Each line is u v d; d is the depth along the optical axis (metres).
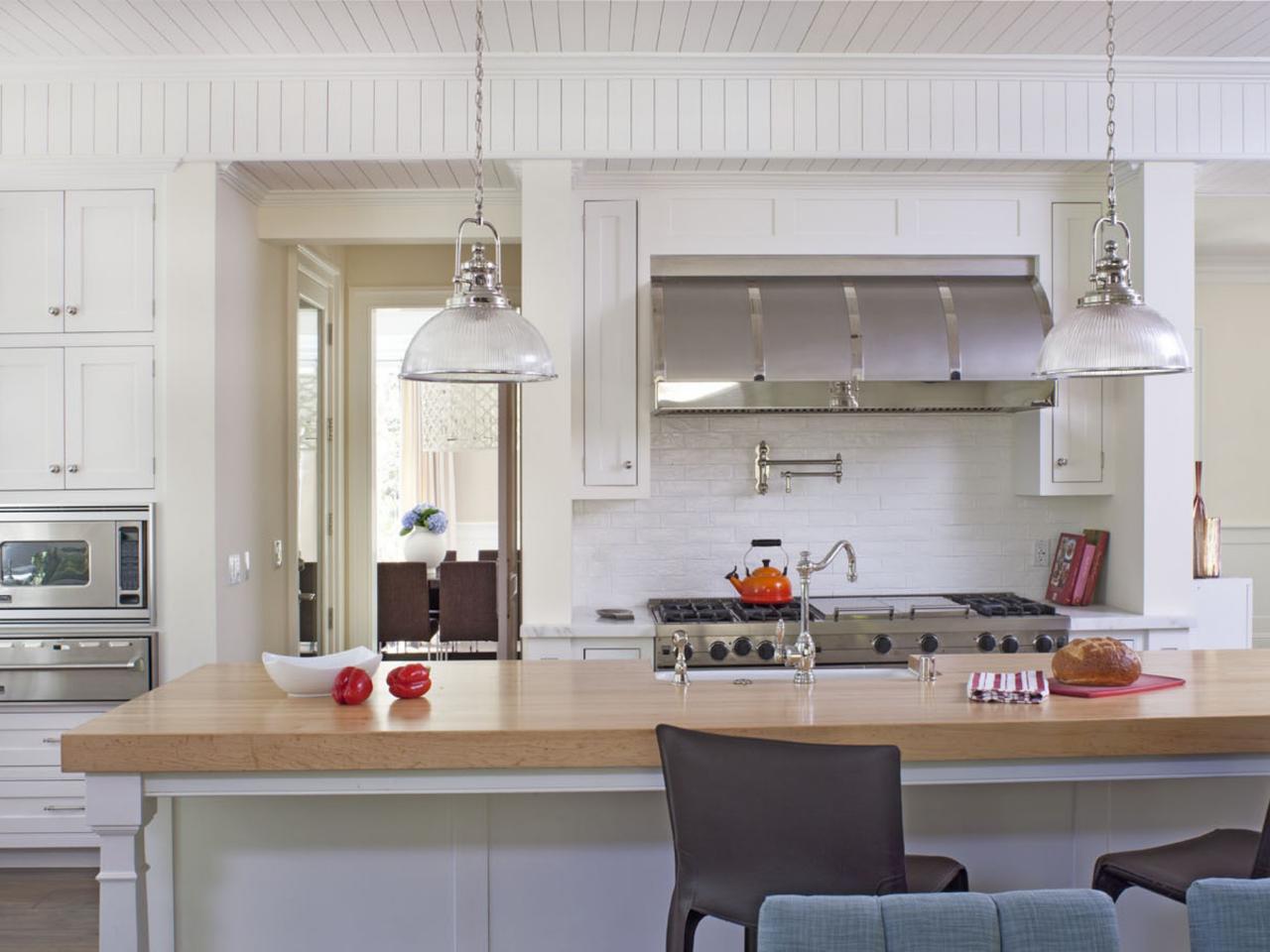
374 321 6.43
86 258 4.25
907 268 4.83
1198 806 2.87
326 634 6.12
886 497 5.18
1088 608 4.80
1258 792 2.89
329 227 4.84
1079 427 4.79
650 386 4.67
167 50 4.06
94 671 4.19
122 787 2.51
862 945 1.58
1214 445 7.74
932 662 3.07
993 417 5.20
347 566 6.46
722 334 4.48
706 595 5.14
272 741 2.49
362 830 2.77
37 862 4.25
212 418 4.23
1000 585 5.20
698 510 5.14
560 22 3.85
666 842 2.79
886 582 5.18
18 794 4.18
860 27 3.92
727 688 2.99
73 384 4.25
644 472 4.68
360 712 2.71
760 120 4.27
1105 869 2.42
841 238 4.72
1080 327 2.83
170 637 4.23
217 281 4.27
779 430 5.15
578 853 2.78
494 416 9.66
